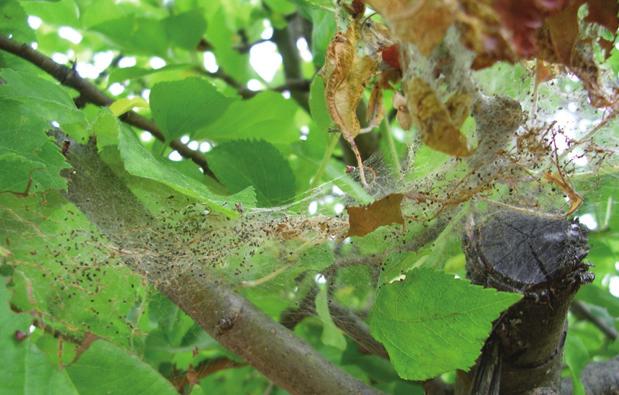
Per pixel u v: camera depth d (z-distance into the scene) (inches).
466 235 16.3
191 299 17.5
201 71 26.5
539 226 16.0
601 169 16.9
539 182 15.7
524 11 10.7
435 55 11.4
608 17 12.6
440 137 11.5
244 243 17.6
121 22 25.4
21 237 16.4
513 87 14.8
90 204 17.7
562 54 12.2
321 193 19.0
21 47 20.6
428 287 14.9
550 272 15.5
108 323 16.9
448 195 15.7
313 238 17.4
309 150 23.3
